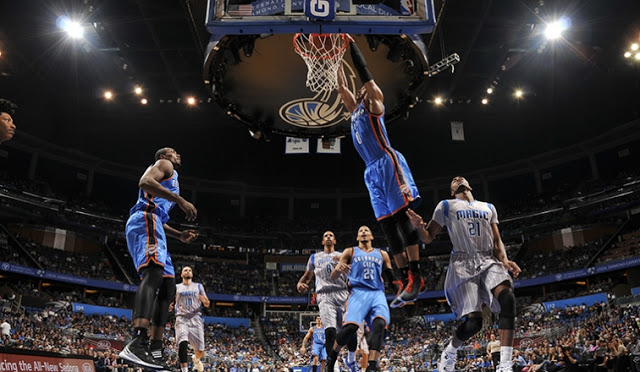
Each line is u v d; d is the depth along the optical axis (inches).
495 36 1081.4
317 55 272.5
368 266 289.7
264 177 1895.9
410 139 1617.9
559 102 1349.7
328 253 358.9
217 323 1482.5
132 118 1421.0
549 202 1646.2
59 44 1096.2
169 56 1158.3
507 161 1742.1
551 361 551.2
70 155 1608.0
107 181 1745.8
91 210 1601.9
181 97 1323.8
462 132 1409.9
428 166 1792.6
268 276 1776.6
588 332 922.1
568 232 1560.0
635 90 1293.1
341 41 268.2
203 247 1780.3
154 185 176.1
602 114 1423.5
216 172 1861.5
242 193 1953.7
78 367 323.9
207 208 1924.2
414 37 274.7
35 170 1540.4
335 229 1883.6
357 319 274.7
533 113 1406.3
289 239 1876.2
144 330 162.2
